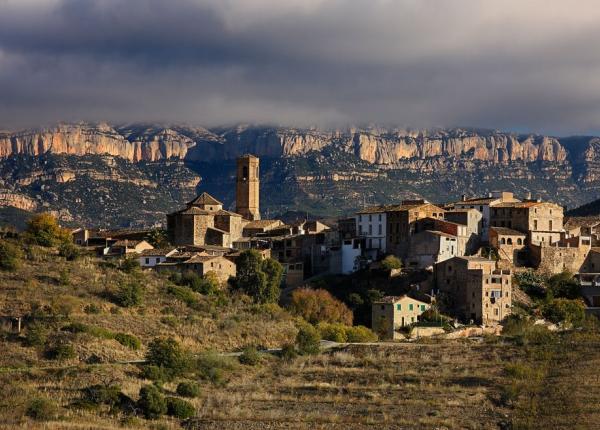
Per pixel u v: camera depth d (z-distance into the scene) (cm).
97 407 19488
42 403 18938
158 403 19438
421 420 18962
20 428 17738
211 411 19812
